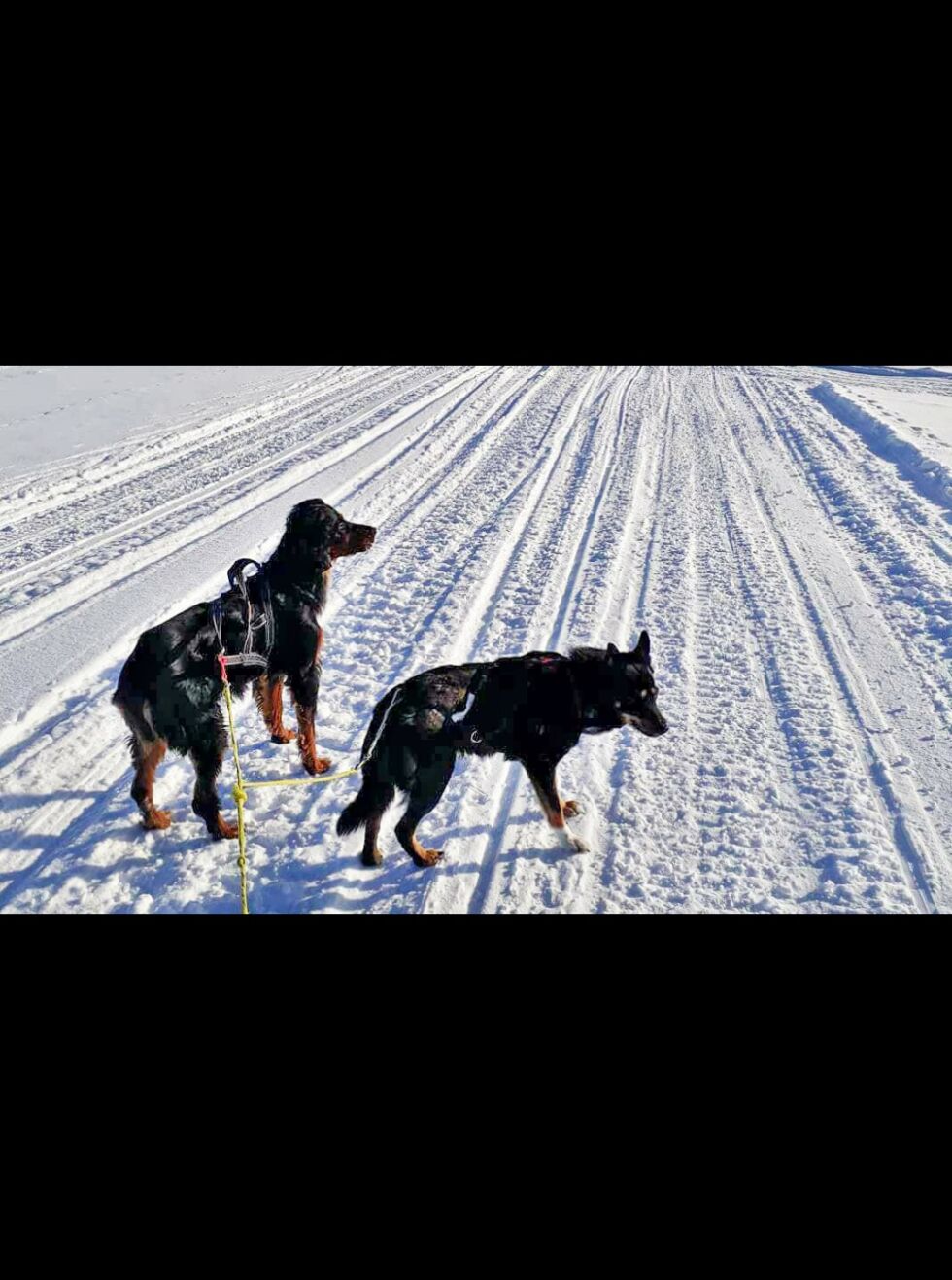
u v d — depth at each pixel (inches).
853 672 127.5
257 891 87.3
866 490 217.9
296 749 112.3
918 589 153.1
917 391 378.9
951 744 109.1
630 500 215.0
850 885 87.1
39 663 128.4
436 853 92.0
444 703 85.8
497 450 265.9
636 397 359.6
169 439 257.3
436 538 185.6
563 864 91.1
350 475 228.8
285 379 359.9
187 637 89.7
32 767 104.8
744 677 127.2
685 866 90.6
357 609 150.3
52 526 186.9
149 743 90.5
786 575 164.2
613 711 89.7
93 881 88.1
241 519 192.2
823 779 103.2
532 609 150.2
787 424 308.8
